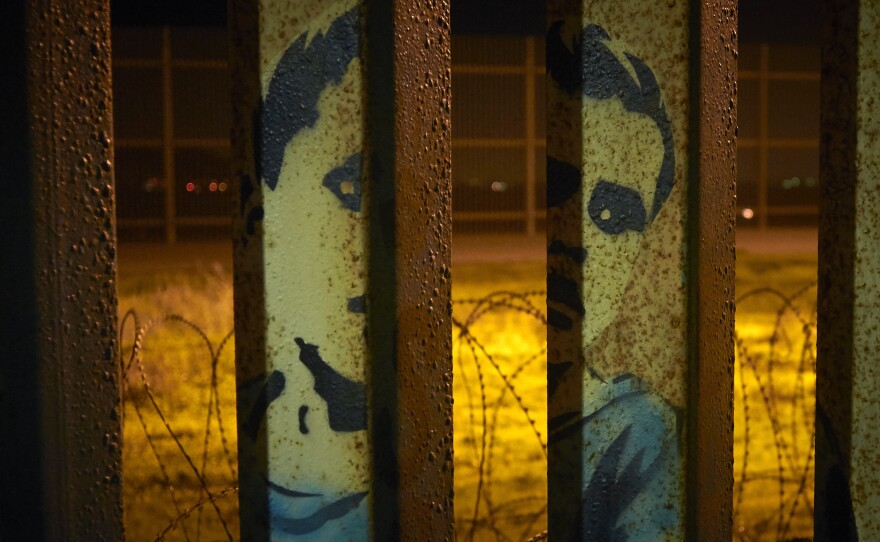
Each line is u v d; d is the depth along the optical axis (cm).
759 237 1891
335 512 138
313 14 134
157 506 380
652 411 153
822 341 166
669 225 152
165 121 1748
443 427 143
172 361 657
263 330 135
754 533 351
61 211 128
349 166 136
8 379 127
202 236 1786
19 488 128
